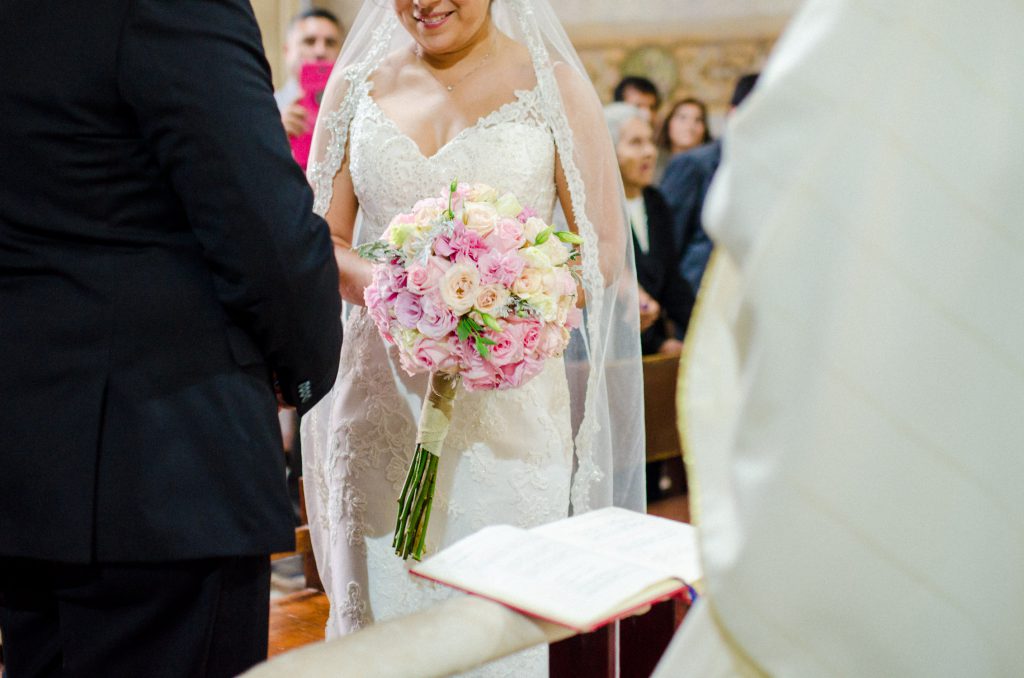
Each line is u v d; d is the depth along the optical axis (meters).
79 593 1.70
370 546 2.50
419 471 2.21
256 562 1.79
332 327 1.75
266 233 1.59
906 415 0.73
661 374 3.85
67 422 1.64
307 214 1.67
